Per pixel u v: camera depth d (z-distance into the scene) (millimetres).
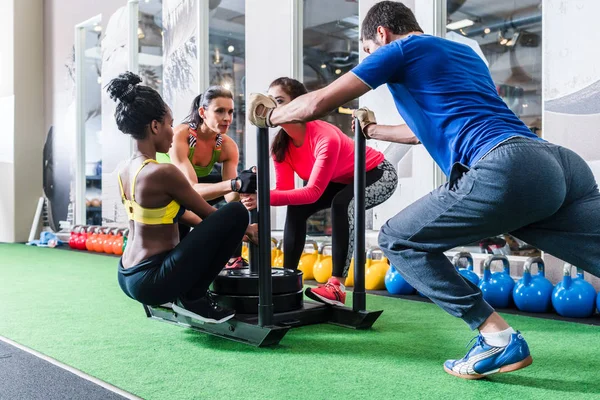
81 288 4043
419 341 2406
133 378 1871
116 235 6922
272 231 5523
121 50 7648
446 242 1723
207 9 6500
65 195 8758
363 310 2664
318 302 2820
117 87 2217
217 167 3371
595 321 2910
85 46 8672
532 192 1551
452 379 1856
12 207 8961
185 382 1825
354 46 6266
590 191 1688
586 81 3449
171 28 6918
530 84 5418
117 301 3465
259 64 5770
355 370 1968
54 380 1845
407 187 4457
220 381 1837
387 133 2434
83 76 8633
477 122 1661
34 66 9188
